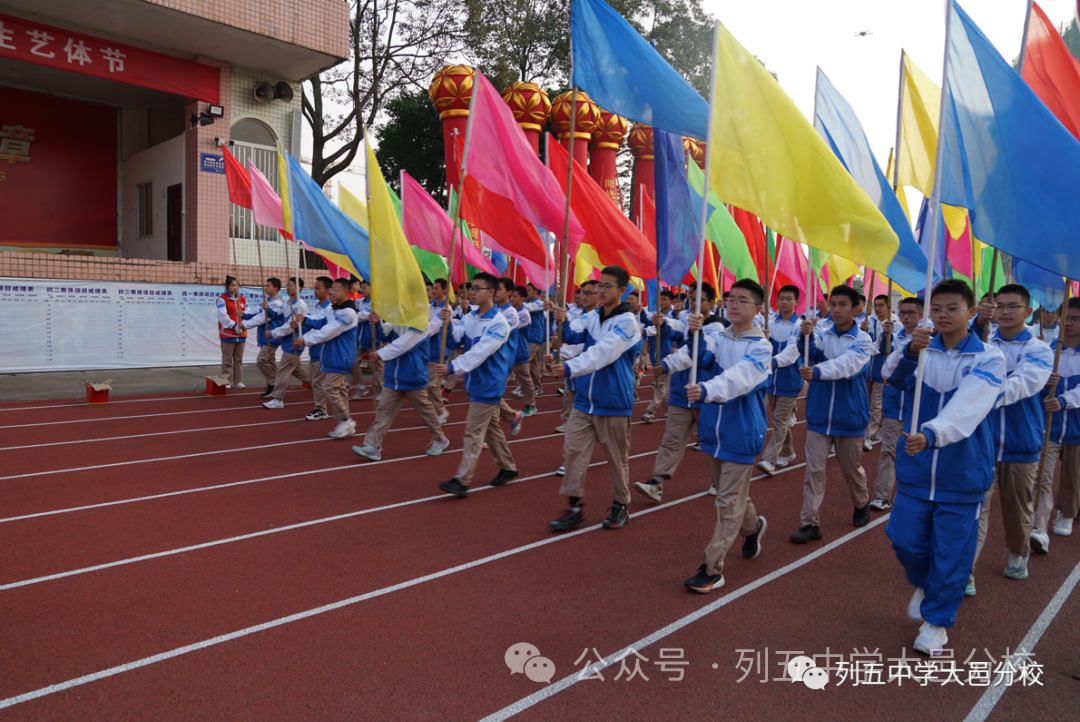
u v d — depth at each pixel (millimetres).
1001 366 3543
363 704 3086
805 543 5332
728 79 4668
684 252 6469
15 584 4242
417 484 6621
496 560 4785
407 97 24312
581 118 18344
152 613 3889
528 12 20719
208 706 3043
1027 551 4691
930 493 3633
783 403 7449
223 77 16547
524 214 6473
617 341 5090
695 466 7707
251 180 10562
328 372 8469
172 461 7309
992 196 4211
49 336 13477
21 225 17469
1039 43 5406
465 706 3094
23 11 14125
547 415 10820
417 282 7148
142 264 14469
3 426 8922
